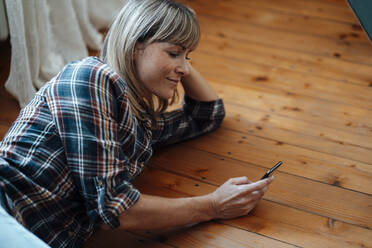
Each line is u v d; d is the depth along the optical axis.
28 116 1.18
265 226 1.41
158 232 1.40
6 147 1.15
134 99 1.36
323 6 2.74
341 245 1.34
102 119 1.14
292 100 2.00
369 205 1.47
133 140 1.27
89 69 1.16
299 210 1.46
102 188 1.12
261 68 2.22
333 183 1.56
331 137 1.78
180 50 1.30
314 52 2.34
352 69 2.20
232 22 2.60
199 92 1.70
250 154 1.71
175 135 1.70
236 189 1.38
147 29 1.25
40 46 1.97
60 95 1.14
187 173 1.63
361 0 1.39
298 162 1.66
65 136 1.13
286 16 2.65
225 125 1.86
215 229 1.40
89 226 1.26
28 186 1.10
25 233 0.93
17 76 1.86
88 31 2.28
